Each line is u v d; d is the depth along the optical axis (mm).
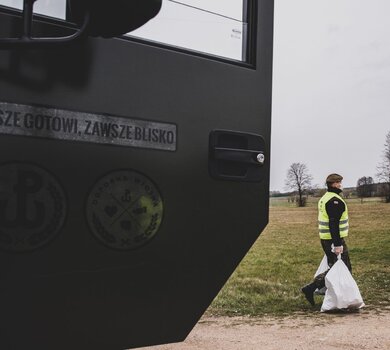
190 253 1896
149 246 1799
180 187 1867
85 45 1665
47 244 1596
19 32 1556
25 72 1556
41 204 1582
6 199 1529
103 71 1700
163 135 1826
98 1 1447
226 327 6508
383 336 5914
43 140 1585
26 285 1566
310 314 7164
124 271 1746
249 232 2053
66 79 1627
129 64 1755
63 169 1619
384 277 10156
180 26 1889
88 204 1666
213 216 1951
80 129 1650
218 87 1970
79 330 1667
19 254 1552
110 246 1713
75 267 1646
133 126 1758
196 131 1907
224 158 1962
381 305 7703
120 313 1745
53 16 1638
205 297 1941
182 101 1874
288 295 8523
